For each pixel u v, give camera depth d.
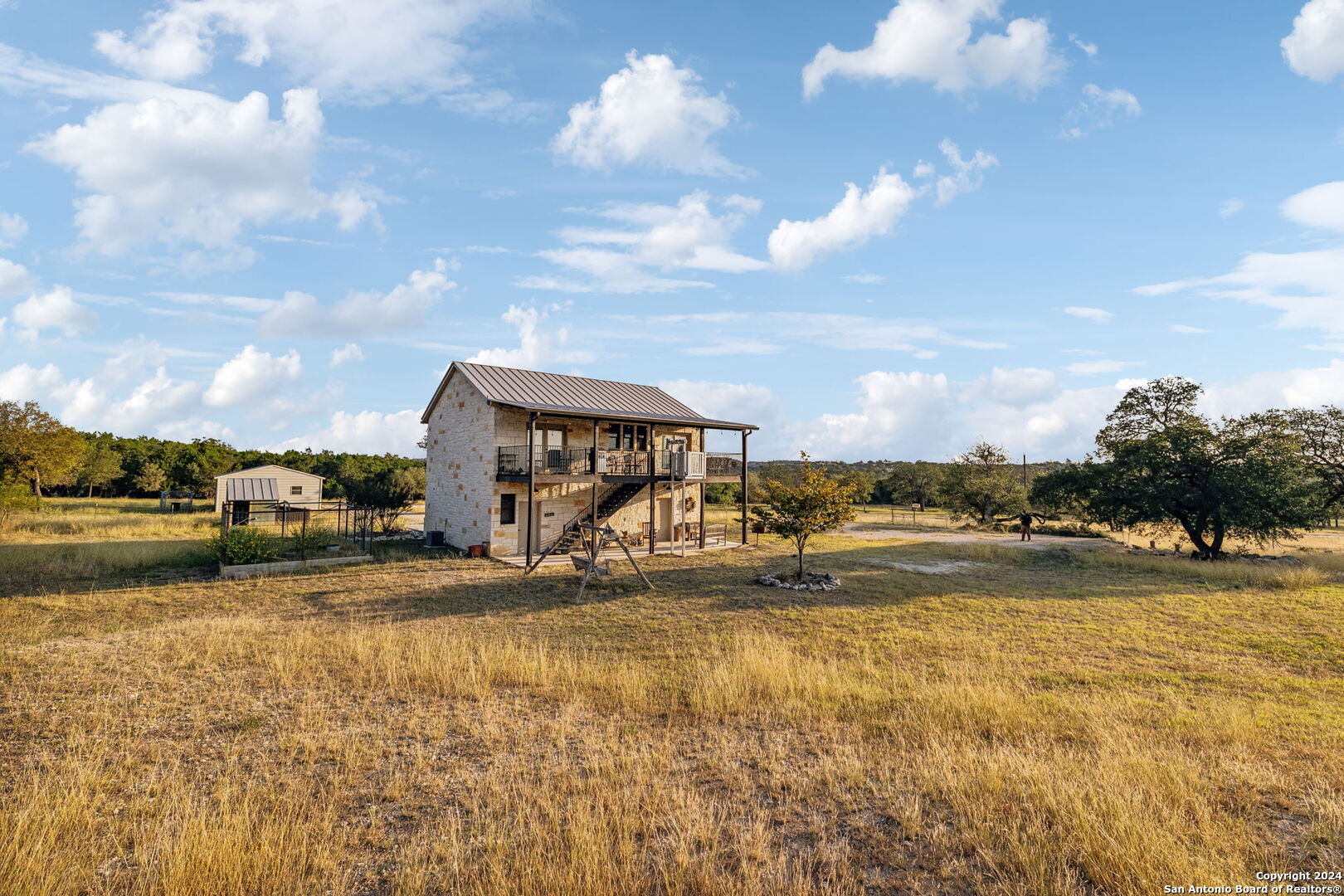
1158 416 24.75
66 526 25.25
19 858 4.07
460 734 6.64
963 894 3.99
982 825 4.66
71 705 7.20
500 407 20.72
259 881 4.02
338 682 8.24
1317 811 4.83
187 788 5.34
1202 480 21.94
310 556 18.95
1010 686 8.39
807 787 5.44
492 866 4.09
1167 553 23.81
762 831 4.64
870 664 9.26
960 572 18.72
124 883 4.07
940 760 5.82
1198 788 5.14
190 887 3.91
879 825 4.84
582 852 4.20
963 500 38.38
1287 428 23.02
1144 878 3.88
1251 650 10.40
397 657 9.12
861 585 16.27
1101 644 10.74
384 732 6.65
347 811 5.08
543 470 19.44
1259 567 18.66
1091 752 6.06
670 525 25.72
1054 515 37.00
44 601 12.77
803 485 16.67
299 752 6.13
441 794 5.36
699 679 8.50
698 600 14.27
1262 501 20.39
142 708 7.18
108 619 11.47
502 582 15.98
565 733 6.63
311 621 11.60
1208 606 13.98
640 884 3.97
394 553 20.38
